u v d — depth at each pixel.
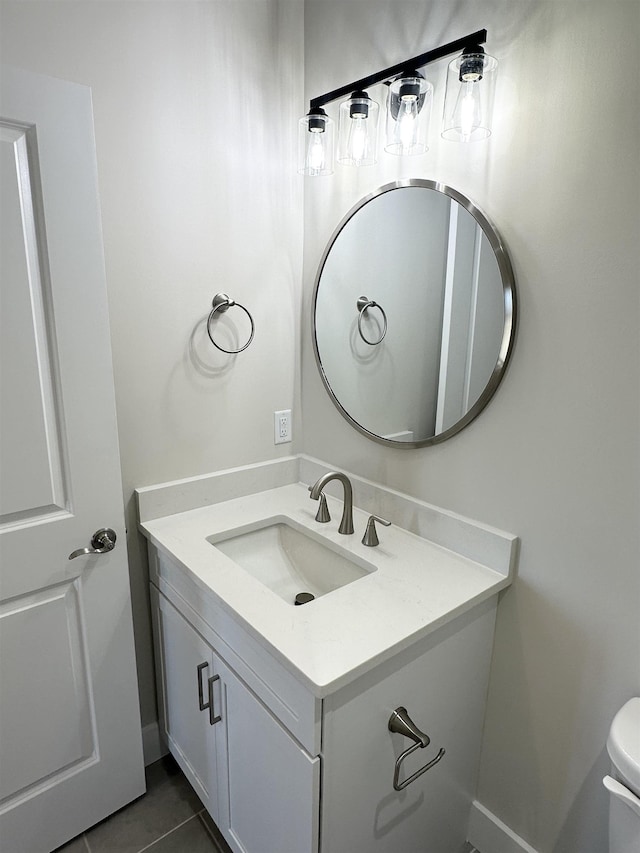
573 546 1.16
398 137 1.21
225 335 1.62
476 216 1.20
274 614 1.13
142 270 1.43
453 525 1.38
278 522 1.64
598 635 1.15
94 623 1.41
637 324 1.00
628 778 0.96
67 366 1.22
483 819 1.45
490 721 1.41
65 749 1.42
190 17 1.39
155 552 1.54
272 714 1.12
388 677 1.08
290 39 1.58
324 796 1.04
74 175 1.16
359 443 1.64
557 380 1.13
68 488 1.29
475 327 1.25
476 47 1.06
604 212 1.01
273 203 1.64
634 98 0.95
